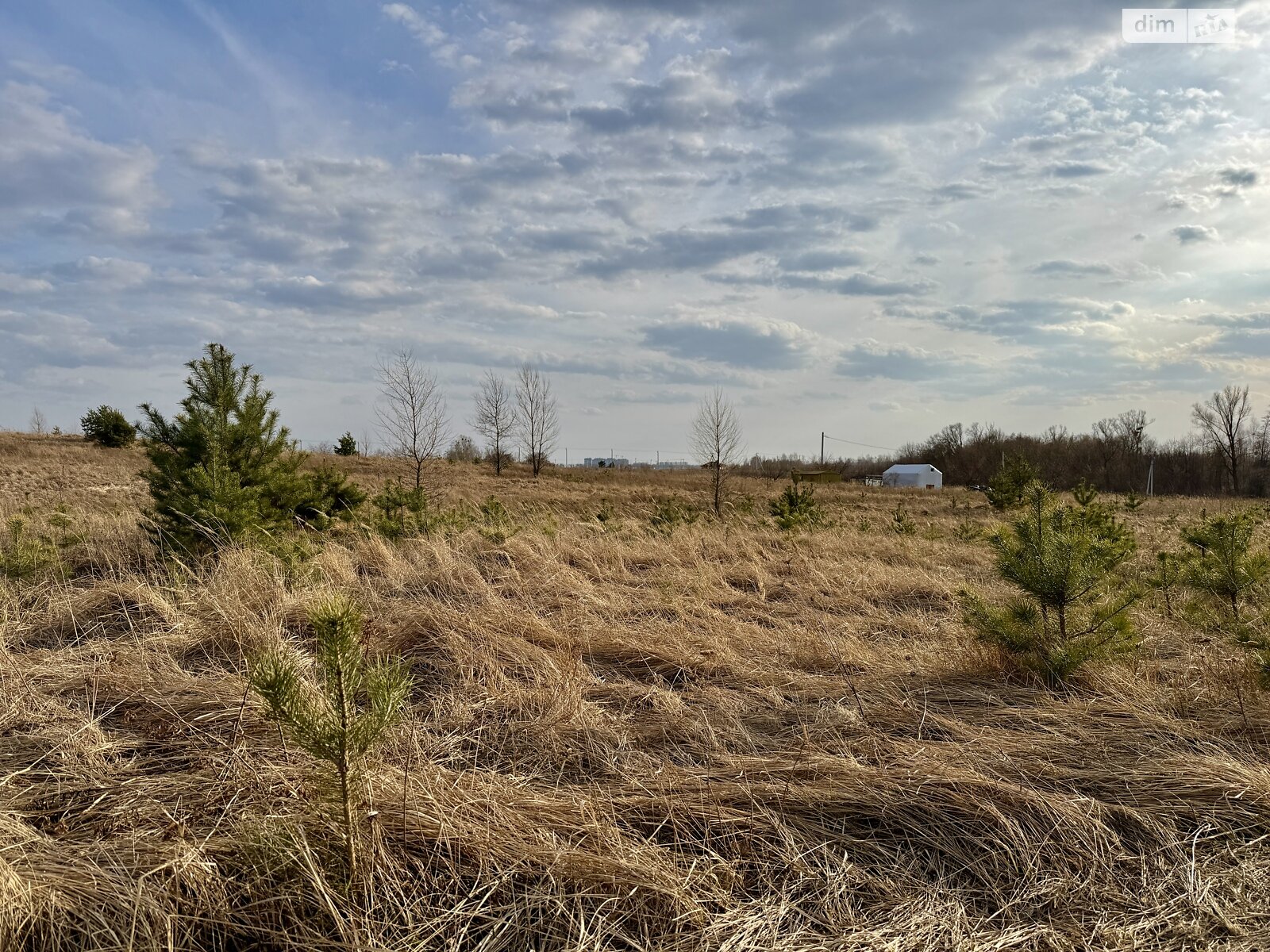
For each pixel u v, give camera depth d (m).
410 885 2.46
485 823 2.75
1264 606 5.65
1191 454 59.16
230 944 2.24
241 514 7.22
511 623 5.36
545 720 3.77
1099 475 60.94
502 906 2.40
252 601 5.32
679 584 7.36
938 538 13.19
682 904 2.42
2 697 3.63
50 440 37.59
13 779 2.97
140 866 2.40
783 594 7.72
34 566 6.12
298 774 2.94
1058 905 2.54
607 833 2.75
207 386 8.05
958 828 2.93
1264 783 3.15
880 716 4.10
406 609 5.50
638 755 3.50
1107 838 2.88
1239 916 2.50
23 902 2.13
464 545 8.60
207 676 4.19
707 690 4.42
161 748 3.34
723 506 23.11
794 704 4.32
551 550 8.36
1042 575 4.84
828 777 3.27
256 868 2.37
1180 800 3.12
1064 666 4.64
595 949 2.25
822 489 41.53
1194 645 5.54
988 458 71.38
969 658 5.02
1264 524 13.10
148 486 23.19
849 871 2.66
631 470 55.22
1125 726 3.98
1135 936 2.41
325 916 2.29
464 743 3.61
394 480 29.28
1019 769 3.40
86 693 3.85
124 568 7.00
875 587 7.80
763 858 2.74
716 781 3.25
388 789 2.83
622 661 5.07
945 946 2.35
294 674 2.42
